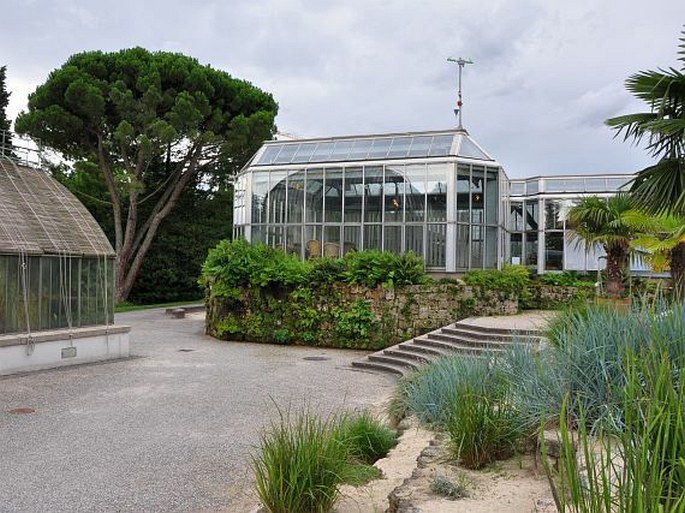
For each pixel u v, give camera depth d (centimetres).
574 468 255
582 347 497
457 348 1179
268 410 927
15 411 897
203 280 2003
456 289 1694
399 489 433
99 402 968
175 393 1048
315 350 1686
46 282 1295
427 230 2067
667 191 825
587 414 457
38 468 636
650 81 815
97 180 3244
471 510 386
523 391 537
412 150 2194
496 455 497
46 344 1273
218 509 529
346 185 2177
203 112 2833
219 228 3469
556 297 1895
